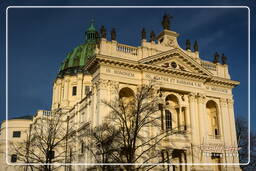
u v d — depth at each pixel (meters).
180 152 63.47
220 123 68.19
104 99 56.94
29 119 93.88
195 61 66.69
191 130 63.19
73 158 66.69
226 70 73.00
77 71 101.81
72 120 77.69
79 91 98.25
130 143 46.97
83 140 65.50
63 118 81.25
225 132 67.62
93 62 59.78
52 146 58.69
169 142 59.88
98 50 61.88
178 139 61.12
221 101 69.88
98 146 49.62
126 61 60.09
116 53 61.03
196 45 71.06
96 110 58.12
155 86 61.25
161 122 61.44
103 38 60.69
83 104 71.81
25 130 82.75
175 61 66.00
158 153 50.03
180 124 63.81
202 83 67.69
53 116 75.06
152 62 62.88
